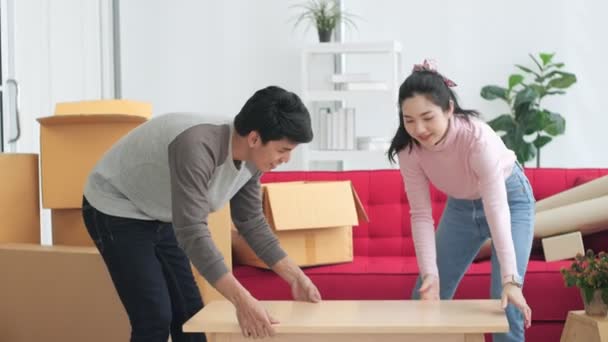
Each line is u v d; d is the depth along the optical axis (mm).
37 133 4543
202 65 6070
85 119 3062
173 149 1913
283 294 3178
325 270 3221
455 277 2596
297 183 3414
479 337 1784
